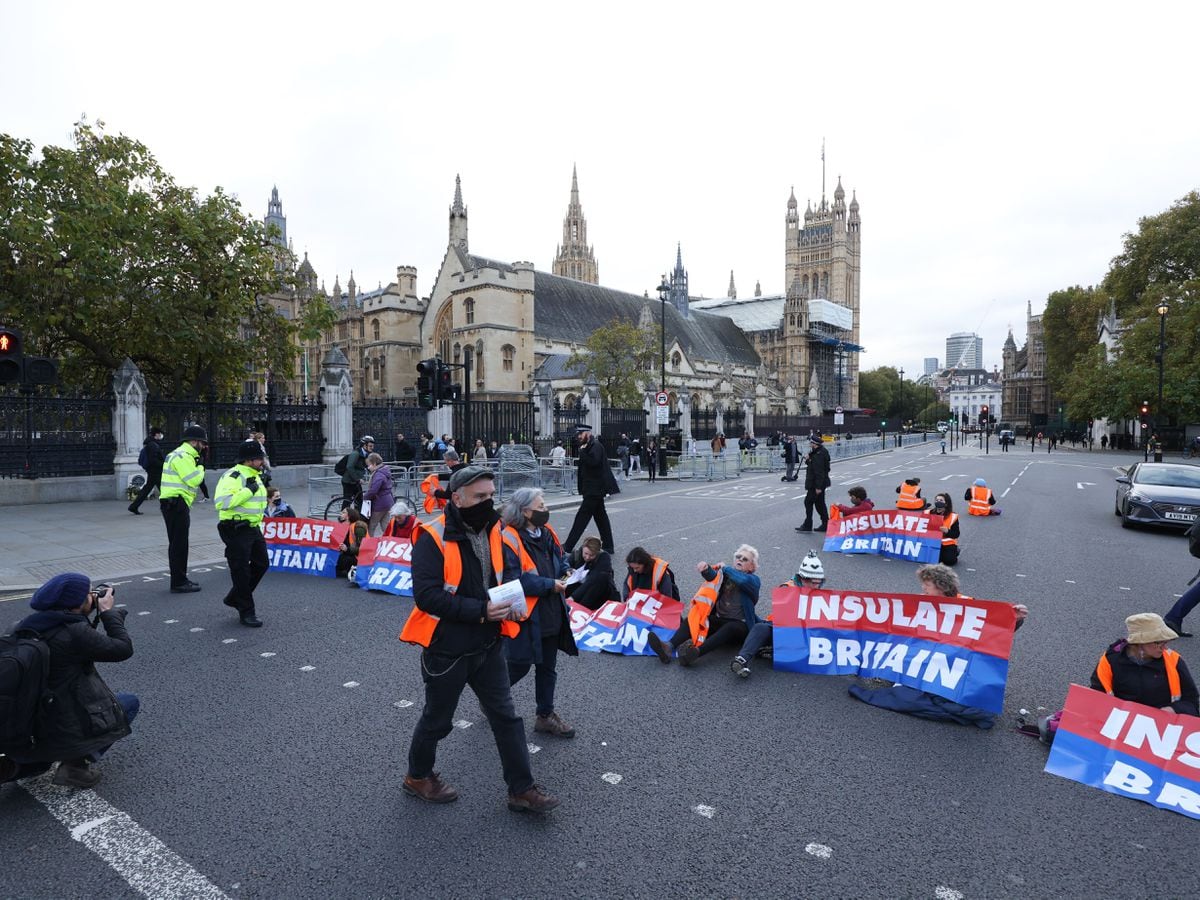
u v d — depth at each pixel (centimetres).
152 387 2873
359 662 679
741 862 370
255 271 2478
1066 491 2453
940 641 583
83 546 1258
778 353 11031
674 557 1200
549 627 507
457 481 395
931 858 374
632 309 8369
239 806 423
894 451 6681
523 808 414
